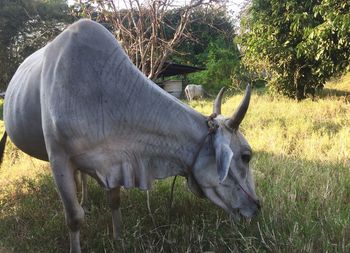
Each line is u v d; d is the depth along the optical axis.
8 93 4.10
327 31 9.34
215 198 3.26
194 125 3.23
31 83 3.56
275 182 4.46
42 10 23.91
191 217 3.89
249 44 11.95
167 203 4.18
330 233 3.32
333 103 9.81
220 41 20.84
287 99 11.66
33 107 3.53
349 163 5.16
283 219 3.57
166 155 3.26
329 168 4.91
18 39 24.80
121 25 7.54
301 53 10.17
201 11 10.05
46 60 3.32
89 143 3.13
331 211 3.71
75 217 3.28
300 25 10.59
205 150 3.22
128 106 3.15
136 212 4.13
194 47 21.91
